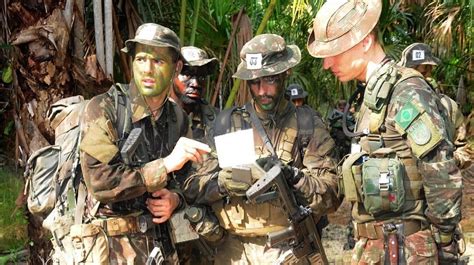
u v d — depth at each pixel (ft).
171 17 17.84
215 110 13.47
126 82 15.30
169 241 10.16
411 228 8.89
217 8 17.44
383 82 8.81
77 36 13.28
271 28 20.24
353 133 9.24
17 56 13.07
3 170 26.50
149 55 9.26
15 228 20.10
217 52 18.11
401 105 8.61
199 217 10.55
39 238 13.29
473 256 17.30
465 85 36.09
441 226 8.59
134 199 9.57
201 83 13.01
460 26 29.68
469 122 33.78
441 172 8.35
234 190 10.18
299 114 10.94
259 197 10.11
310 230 10.59
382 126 8.89
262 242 10.86
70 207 9.63
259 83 10.58
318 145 10.75
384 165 8.74
